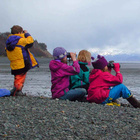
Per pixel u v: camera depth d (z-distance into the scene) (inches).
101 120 150.3
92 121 145.6
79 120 146.8
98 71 220.1
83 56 238.8
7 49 230.5
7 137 118.0
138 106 214.4
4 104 180.5
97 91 216.8
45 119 145.6
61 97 224.1
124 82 500.4
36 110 164.6
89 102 227.6
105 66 222.5
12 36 227.9
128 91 214.1
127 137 124.8
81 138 121.6
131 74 781.9
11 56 229.8
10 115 150.4
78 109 173.6
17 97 221.6
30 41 230.7
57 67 220.8
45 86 407.2
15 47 226.1
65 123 140.6
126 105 235.3
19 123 137.1
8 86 390.3
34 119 145.3
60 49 226.5
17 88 232.2
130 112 174.1
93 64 224.8
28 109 166.2
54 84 226.4
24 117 148.2
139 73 842.8
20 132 124.4
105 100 215.5
